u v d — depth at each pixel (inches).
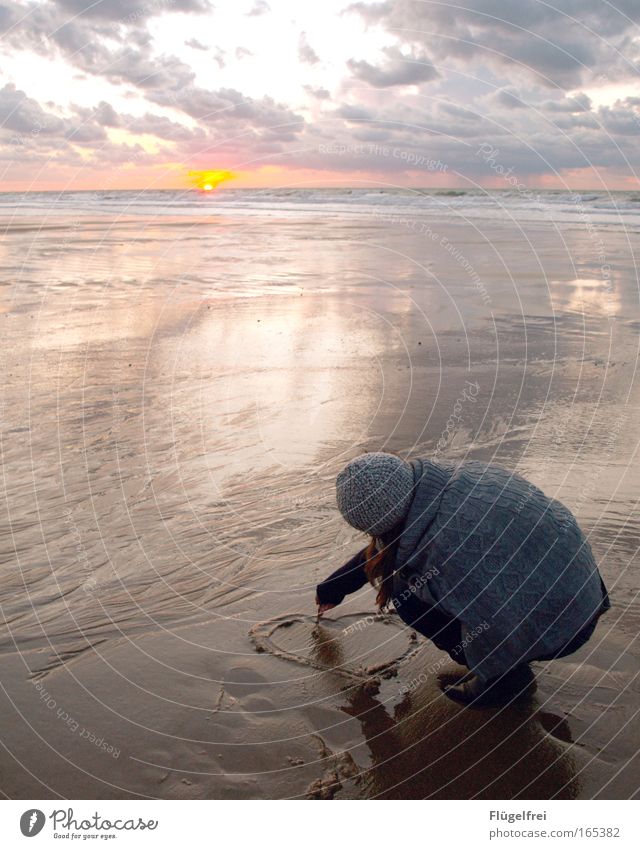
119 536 136.6
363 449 177.5
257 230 721.0
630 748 87.3
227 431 188.4
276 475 162.7
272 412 202.1
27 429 189.0
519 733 89.9
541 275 431.2
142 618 112.9
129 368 243.8
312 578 123.6
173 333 293.7
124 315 329.1
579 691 96.5
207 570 125.9
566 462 168.1
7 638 107.7
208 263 491.2
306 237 645.3
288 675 101.0
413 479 88.8
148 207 1213.7
